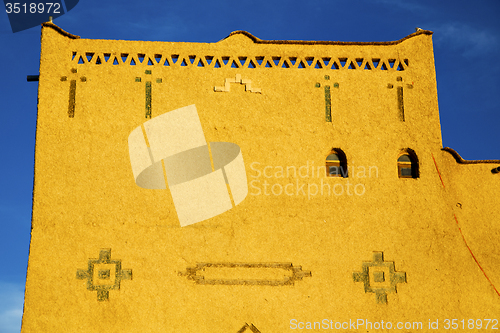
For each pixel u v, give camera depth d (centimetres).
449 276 1511
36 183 1500
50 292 1434
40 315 1418
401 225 1538
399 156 1608
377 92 1630
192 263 1474
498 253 1536
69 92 1567
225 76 1608
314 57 1642
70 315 1424
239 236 1498
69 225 1479
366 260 1505
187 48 1627
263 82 1612
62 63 1586
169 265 1470
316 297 1471
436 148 1600
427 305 1487
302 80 1622
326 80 1627
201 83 1598
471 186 1579
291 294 1469
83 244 1470
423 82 1650
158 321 1432
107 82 1581
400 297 1487
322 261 1496
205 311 1445
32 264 1447
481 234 1546
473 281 1512
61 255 1459
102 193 1505
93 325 1421
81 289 1442
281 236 1505
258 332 1439
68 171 1512
